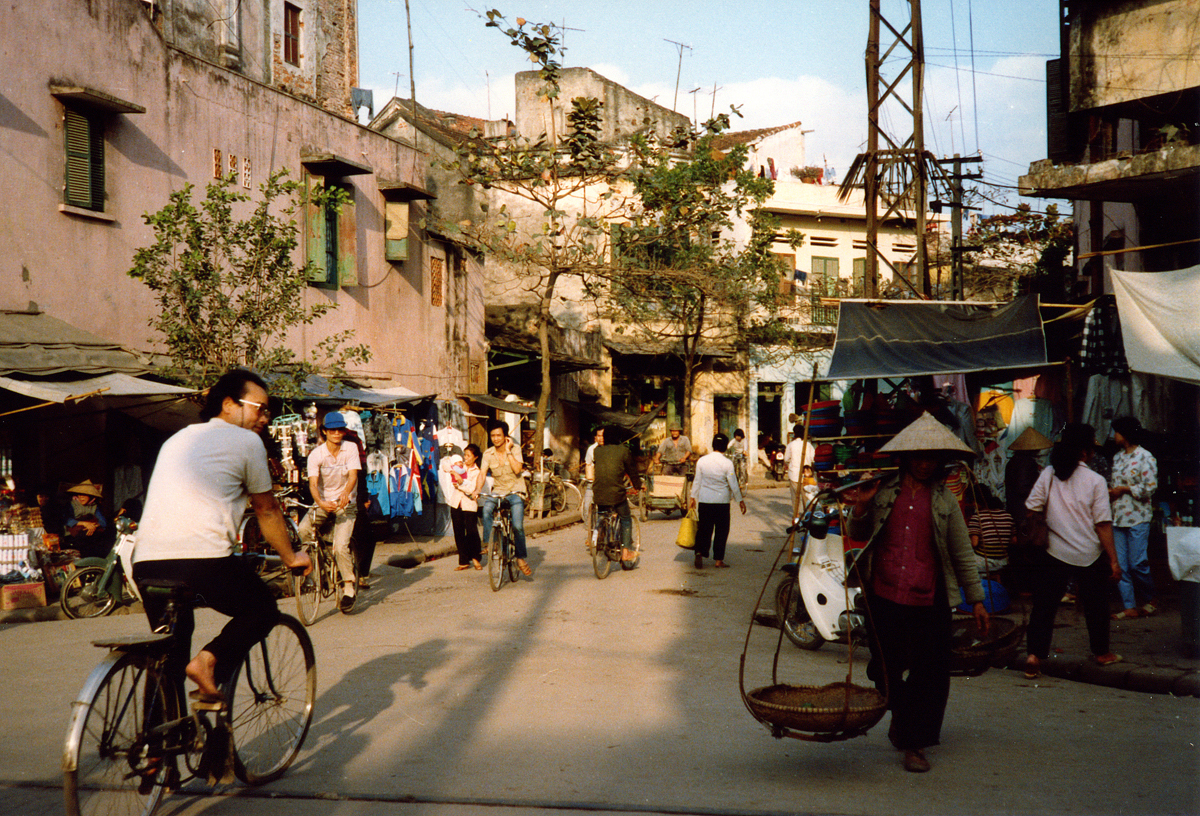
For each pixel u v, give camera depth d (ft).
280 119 57.93
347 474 34.83
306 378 51.34
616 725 20.63
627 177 76.89
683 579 43.39
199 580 15.16
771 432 124.67
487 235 75.56
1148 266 46.85
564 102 121.70
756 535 62.90
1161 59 41.86
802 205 124.47
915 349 36.35
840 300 40.47
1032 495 26.63
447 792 16.28
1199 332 31.76
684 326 107.86
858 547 27.99
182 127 50.88
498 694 23.18
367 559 39.37
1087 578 26.07
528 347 87.86
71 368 38.22
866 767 18.12
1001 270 127.54
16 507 37.78
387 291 67.92
